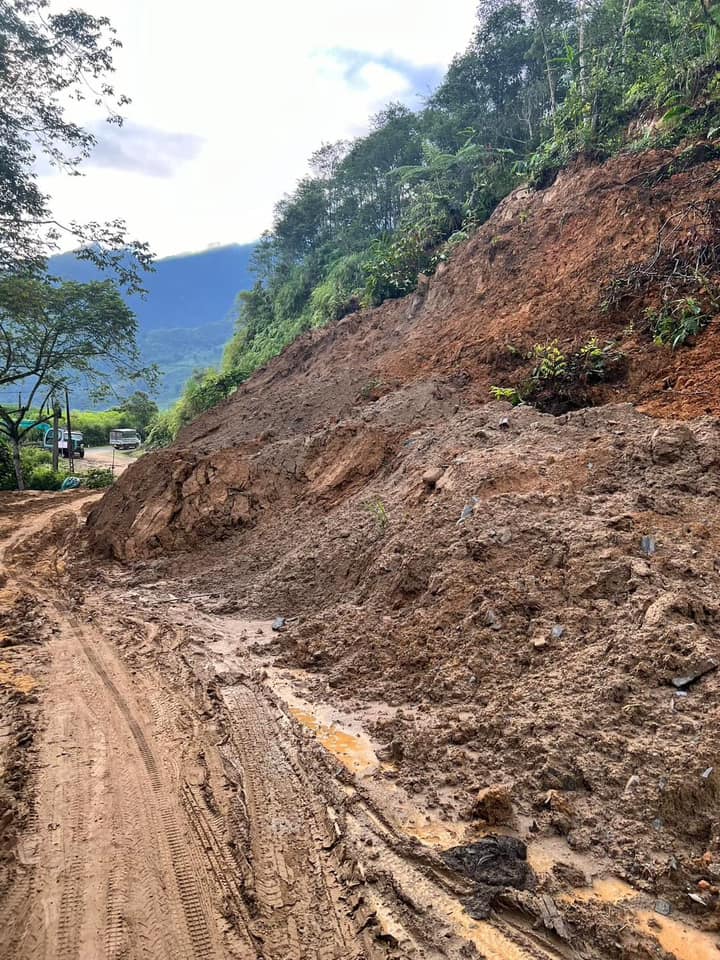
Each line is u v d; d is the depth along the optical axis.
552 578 5.27
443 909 3.10
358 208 34.31
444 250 17.25
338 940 2.96
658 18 14.09
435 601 5.79
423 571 6.23
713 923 2.86
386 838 3.60
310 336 19.81
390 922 3.04
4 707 5.38
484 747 4.23
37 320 22.31
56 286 24.06
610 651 4.42
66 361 24.73
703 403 7.41
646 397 8.23
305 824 3.79
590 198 11.99
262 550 9.34
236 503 10.75
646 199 10.66
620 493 5.93
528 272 12.46
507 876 3.22
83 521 13.73
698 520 5.34
